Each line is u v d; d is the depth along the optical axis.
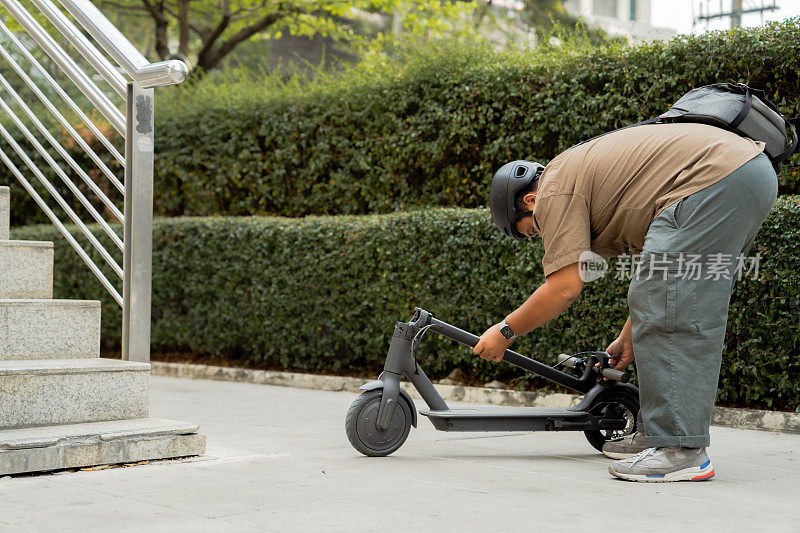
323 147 9.56
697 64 6.82
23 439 3.73
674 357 3.77
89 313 4.72
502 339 4.21
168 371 9.57
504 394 7.11
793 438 5.39
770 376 5.98
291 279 8.70
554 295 3.99
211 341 9.45
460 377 7.88
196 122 10.59
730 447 4.97
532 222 4.28
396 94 8.88
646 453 3.81
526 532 2.80
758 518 3.03
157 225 9.78
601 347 6.77
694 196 3.75
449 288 7.62
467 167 8.54
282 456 4.39
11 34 5.46
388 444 4.44
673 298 3.74
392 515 3.04
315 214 9.90
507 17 14.65
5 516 3.00
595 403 4.54
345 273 8.32
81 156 11.60
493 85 8.10
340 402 7.14
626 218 3.92
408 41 9.50
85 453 3.89
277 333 8.88
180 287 9.69
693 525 2.91
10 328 4.42
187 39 14.46
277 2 13.75
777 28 6.50
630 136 3.98
